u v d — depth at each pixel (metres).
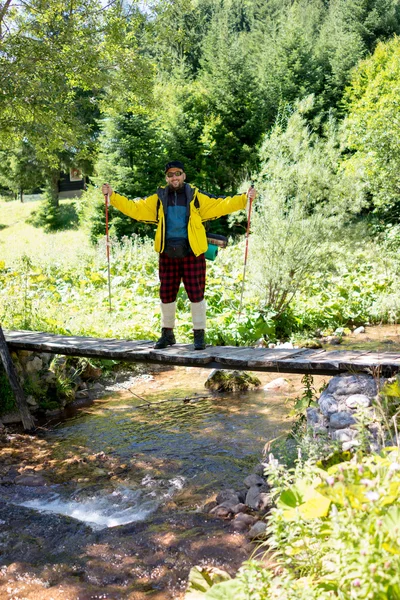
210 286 12.01
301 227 10.98
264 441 5.97
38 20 11.84
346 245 12.30
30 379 7.54
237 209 5.85
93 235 26.72
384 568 2.20
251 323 10.43
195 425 6.64
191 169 29.11
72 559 3.79
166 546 3.87
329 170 11.59
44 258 15.71
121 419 7.04
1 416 6.99
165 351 6.21
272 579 2.90
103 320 10.28
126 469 5.43
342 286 13.28
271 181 11.78
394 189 18.64
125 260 14.61
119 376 9.20
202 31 44.09
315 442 4.22
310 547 2.78
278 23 46.31
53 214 34.94
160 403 7.64
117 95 12.92
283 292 11.34
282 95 33.00
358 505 2.45
